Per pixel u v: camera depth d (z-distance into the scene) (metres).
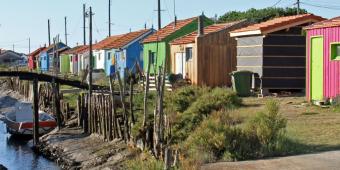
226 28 30.95
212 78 30.72
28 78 31.41
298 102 23.12
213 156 14.47
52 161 24.31
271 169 12.58
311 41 22.58
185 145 16.02
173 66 35.81
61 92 39.34
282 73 26.88
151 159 15.40
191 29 39.16
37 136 29.45
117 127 23.34
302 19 26.56
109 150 21.97
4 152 27.64
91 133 26.92
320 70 21.97
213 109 20.98
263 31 26.30
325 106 20.95
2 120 42.00
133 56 49.06
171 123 18.86
